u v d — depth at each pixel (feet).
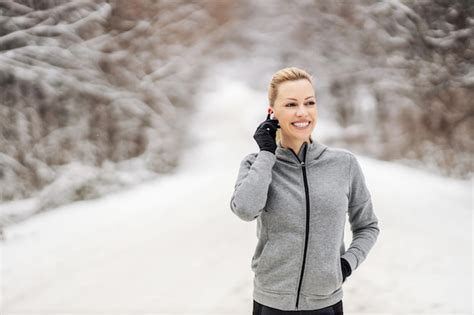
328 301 5.77
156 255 15.89
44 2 39.01
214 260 15.06
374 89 44.93
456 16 47.91
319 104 44.45
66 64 36.42
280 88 5.88
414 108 43.93
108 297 12.96
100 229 19.86
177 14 45.75
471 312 11.51
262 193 5.48
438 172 40.32
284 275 5.68
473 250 16.05
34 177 30.45
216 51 45.52
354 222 6.34
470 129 43.47
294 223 5.62
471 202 23.93
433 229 18.28
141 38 43.01
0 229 21.49
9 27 35.81
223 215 19.48
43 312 12.33
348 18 48.44
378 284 13.12
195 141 37.17
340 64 46.29
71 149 33.19
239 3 48.29
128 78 40.19
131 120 37.35
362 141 41.96
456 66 46.29
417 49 47.16
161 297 12.75
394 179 26.58
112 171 32.19
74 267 15.53
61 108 34.01
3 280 14.80
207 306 12.09
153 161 34.99
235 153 34.04
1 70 31.94
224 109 39.81
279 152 5.96
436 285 13.07
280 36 46.96
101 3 41.52
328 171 5.87
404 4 49.39
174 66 43.32
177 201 22.85
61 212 25.21
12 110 31.83
